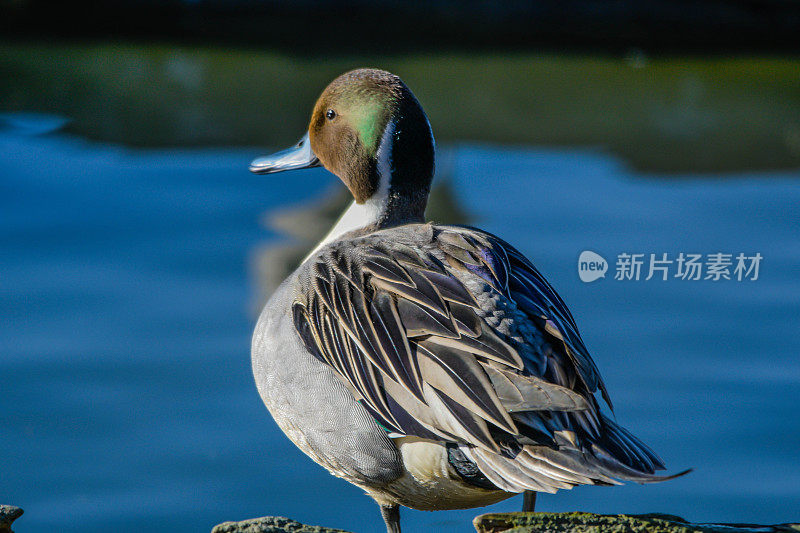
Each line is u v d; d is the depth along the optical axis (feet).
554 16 65.92
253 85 58.49
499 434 13.94
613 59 65.26
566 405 13.64
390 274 15.51
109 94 55.83
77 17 66.23
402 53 64.80
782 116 54.70
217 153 48.16
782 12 65.72
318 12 65.51
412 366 14.58
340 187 44.29
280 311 16.89
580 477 13.33
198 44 65.51
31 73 59.21
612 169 46.80
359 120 18.80
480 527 15.57
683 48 65.82
